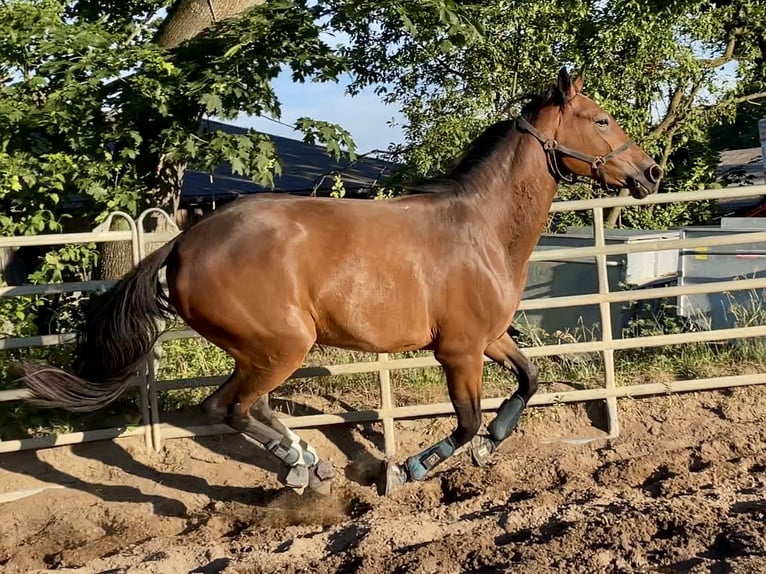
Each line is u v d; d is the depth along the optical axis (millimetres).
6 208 8094
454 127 11727
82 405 4684
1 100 8141
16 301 6766
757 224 7922
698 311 7277
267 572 3973
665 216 13461
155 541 4816
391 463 5172
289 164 20406
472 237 4660
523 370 5160
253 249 4457
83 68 7961
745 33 13367
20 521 5344
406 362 6012
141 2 10781
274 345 4539
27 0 8922
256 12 8281
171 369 6824
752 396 6328
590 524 3971
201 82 8000
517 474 5516
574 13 11336
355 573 3746
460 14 8750
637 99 12328
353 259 4504
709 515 3990
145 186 8672
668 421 6211
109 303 4672
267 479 5742
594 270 7555
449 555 3828
